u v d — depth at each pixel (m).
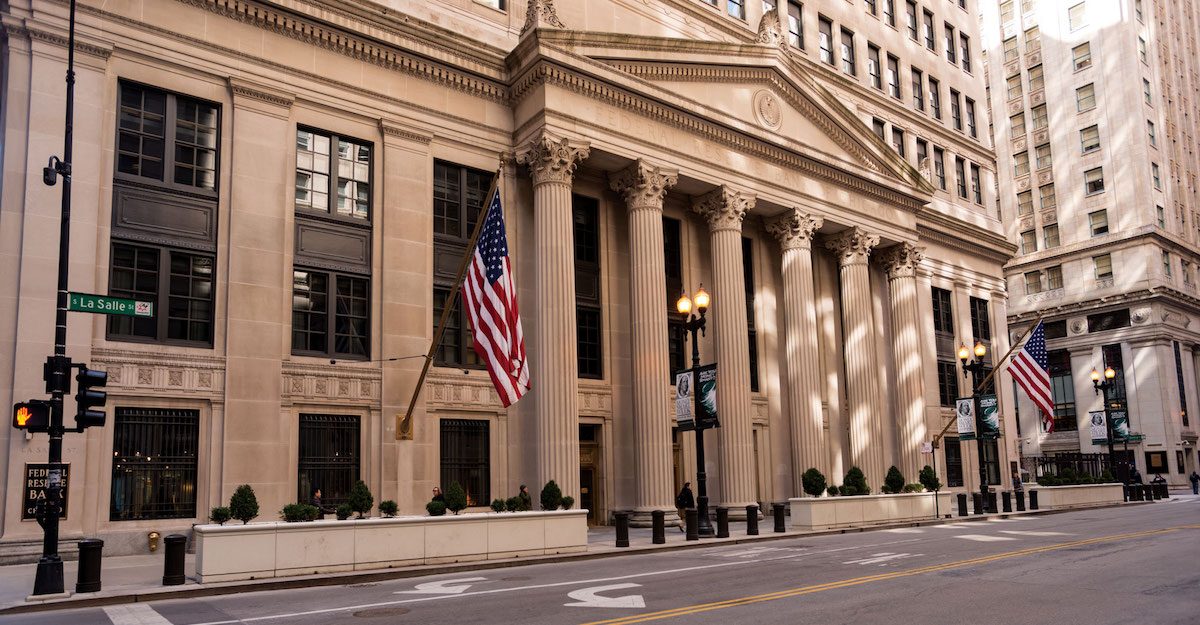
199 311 21.56
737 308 30.59
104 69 20.62
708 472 30.92
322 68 24.30
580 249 29.59
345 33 24.61
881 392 39.56
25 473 18.31
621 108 28.38
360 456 23.45
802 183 34.34
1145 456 66.69
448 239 26.28
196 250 21.59
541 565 17.86
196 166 22.02
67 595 12.92
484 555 17.92
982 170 51.62
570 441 25.28
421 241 25.34
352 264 24.23
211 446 20.97
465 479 25.34
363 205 24.86
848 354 35.88
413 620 10.80
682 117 29.81
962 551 18.62
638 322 28.05
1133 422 67.69
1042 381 34.34
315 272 23.67
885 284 41.28
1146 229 68.44
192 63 22.02
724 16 36.06
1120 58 72.00
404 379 24.23
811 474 26.59
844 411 37.28
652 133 29.11
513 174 27.70
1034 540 21.23
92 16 20.61
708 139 30.94
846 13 43.47
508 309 19.98
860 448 34.81
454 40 26.41
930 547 19.75
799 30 40.56
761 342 34.47
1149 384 67.19
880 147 37.94
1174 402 66.81
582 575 15.58
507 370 19.58
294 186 23.41
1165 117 75.75
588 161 28.58
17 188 19.20
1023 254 77.31
